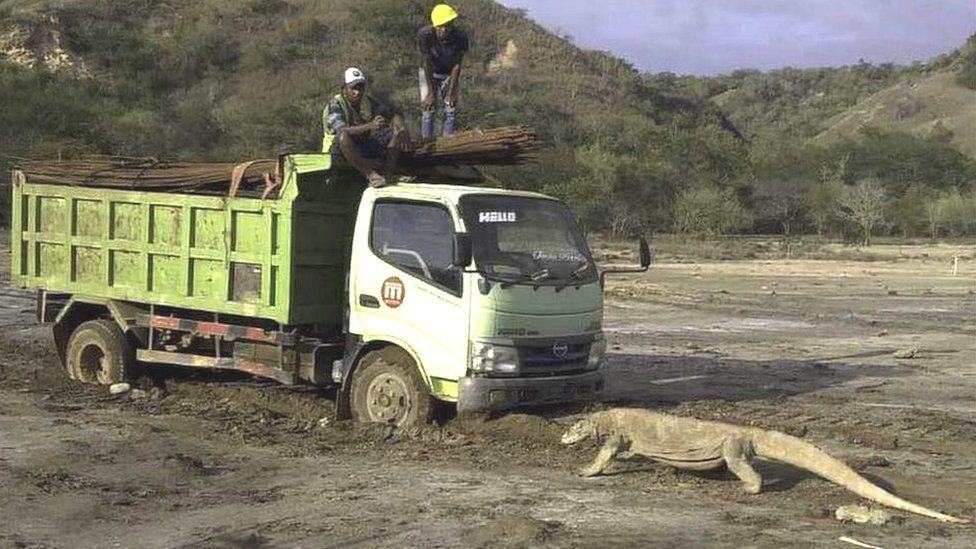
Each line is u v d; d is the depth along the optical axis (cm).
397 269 1402
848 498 1147
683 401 1747
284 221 1442
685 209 8538
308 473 1235
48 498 1123
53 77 9431
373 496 1141
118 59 10831
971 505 1145
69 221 1688
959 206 8931
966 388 1933
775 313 3181
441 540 992
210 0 12625
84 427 1438
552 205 1468
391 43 12000
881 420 1606
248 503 1117
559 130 10456
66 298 1753
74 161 1734
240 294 1504
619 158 9375
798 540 999
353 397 1449
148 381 1714
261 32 12100
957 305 3488
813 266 5416
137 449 1330
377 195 1427
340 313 1504
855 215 8356
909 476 1273
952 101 17262
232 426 1462
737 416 1614
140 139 8150
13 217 1753
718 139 10956
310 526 1037
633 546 975
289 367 1497
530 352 1381
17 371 1841
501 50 13138
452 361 1357
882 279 4591
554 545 976
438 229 1381
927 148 11456
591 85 12912
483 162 1528
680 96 14375
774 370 2114
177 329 1595
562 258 1436
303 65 11369
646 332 2702
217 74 11094
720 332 2733
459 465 1270
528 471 1248
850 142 11831
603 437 1243
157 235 1589
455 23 1670
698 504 1117
